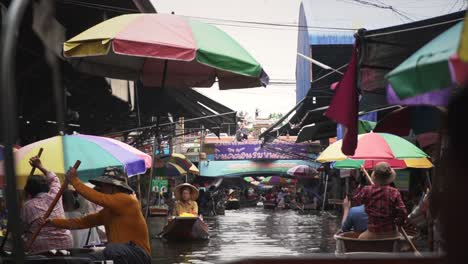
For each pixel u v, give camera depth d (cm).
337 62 2184
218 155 3541
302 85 2595
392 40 609
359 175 1366
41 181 548
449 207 81
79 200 732
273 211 3431
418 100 274
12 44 167
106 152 657
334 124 1869
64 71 1124
